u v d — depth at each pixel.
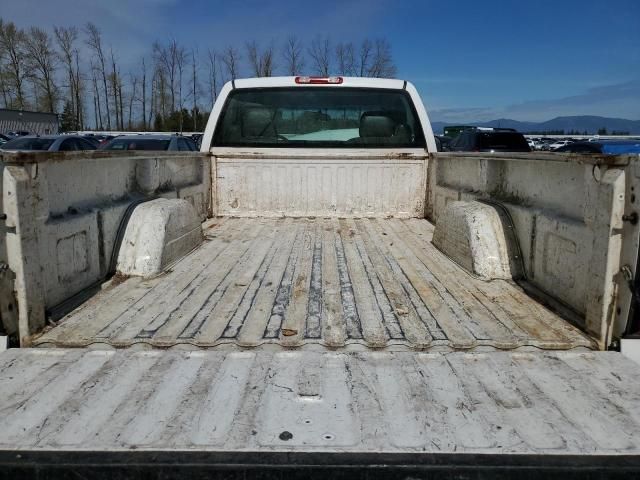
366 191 4.41
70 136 14.91
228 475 1.15
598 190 1.81
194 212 3.26
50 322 1.94
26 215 1.79
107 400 1.42
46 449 1.20
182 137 13.70
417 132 4.42
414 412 1.37
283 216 4.42
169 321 2.00
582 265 1.95
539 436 1.26
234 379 1.54
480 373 1.59
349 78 4.38
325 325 1.98
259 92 4.37
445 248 3.13
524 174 2.62
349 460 1.16
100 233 2.43
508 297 2.33
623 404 1.41
